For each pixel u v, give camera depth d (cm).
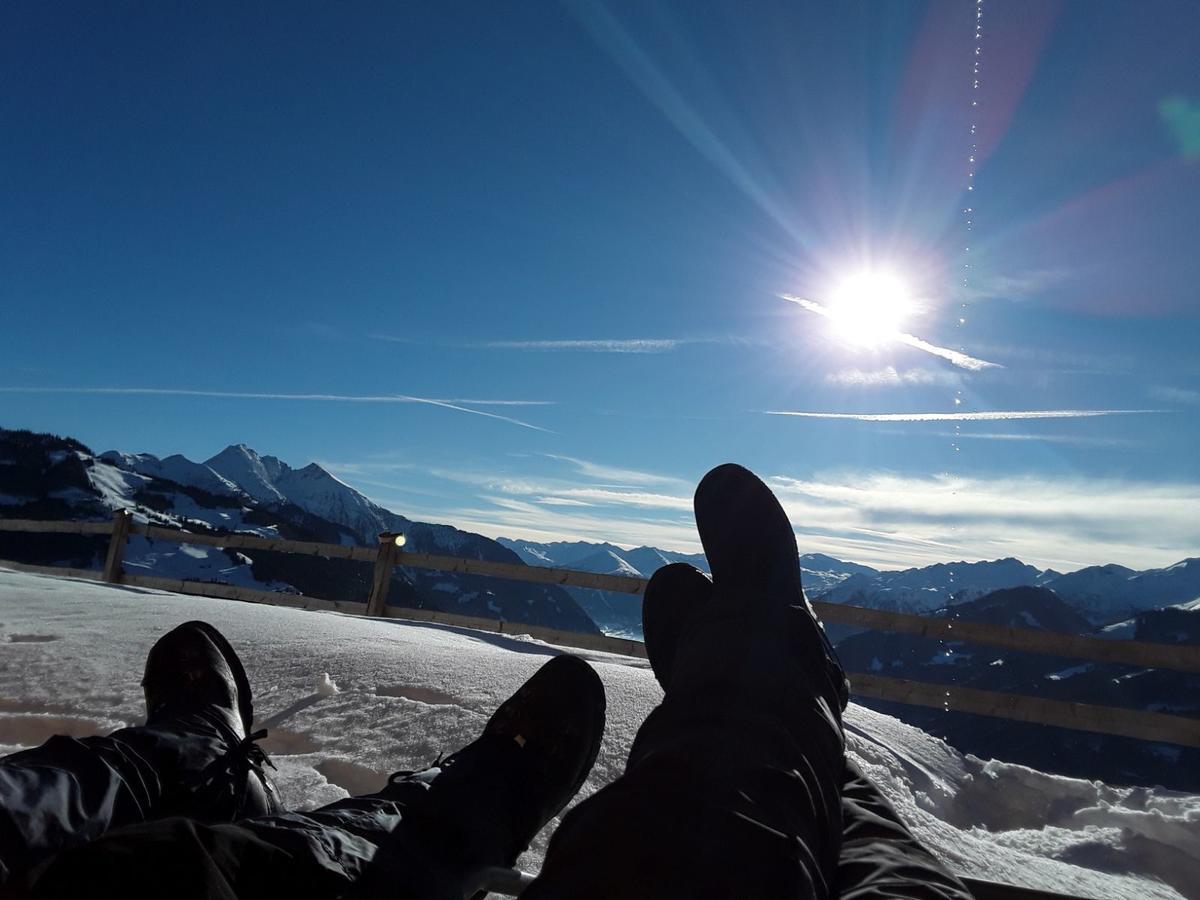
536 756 136
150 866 63
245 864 74
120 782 99
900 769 257
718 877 53
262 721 233
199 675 155
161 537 805
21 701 237
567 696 145
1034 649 417
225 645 170
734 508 175
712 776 65
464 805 114
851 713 309
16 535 10238
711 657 92
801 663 100
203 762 116
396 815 105
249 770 121
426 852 100
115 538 827
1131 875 217
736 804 62
